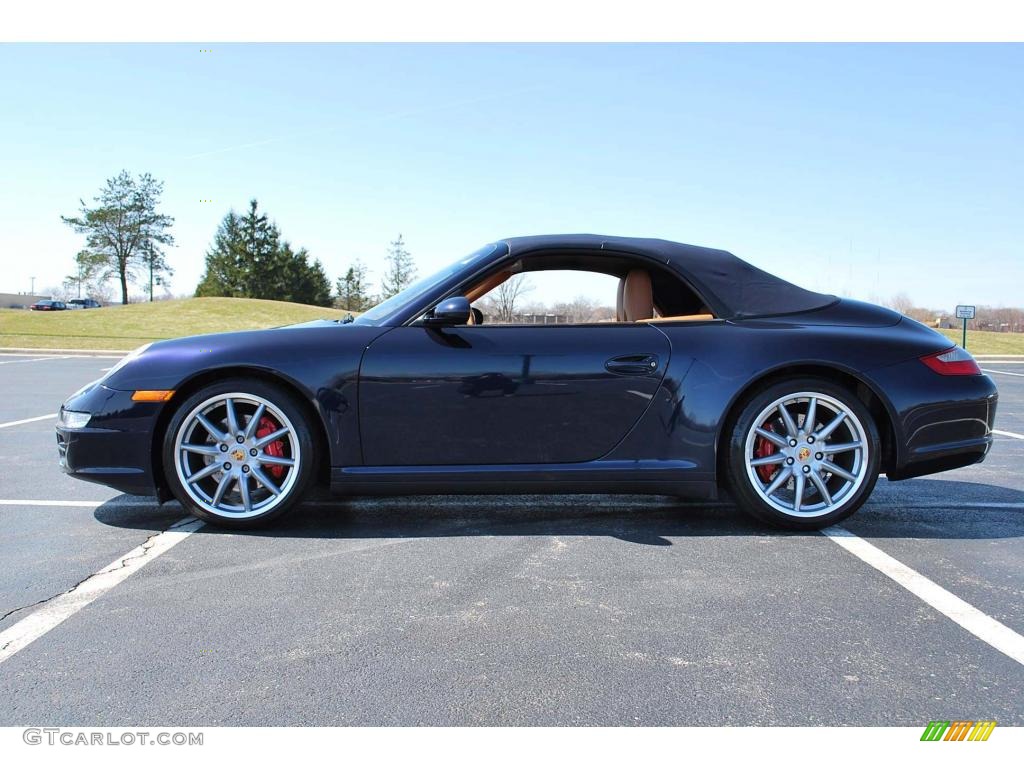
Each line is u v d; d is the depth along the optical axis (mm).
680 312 3240
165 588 2428
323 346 2977
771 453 3107
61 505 3520
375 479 2955
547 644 2023
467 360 2953
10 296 102375
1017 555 2812
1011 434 6258
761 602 2326
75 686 1783
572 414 2969
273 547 2861
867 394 3121
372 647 2002
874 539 3008
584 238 3205
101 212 63594
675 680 1827
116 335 24344
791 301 3197
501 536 3021
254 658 1935
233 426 2986
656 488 3006
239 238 66688
